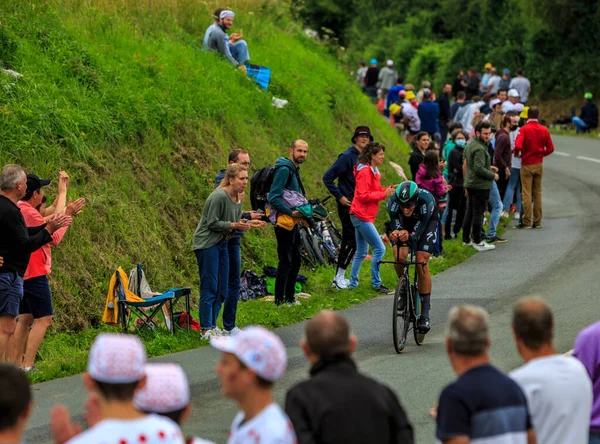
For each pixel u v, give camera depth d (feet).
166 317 110.01
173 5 203.31
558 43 493.36
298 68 233.14
